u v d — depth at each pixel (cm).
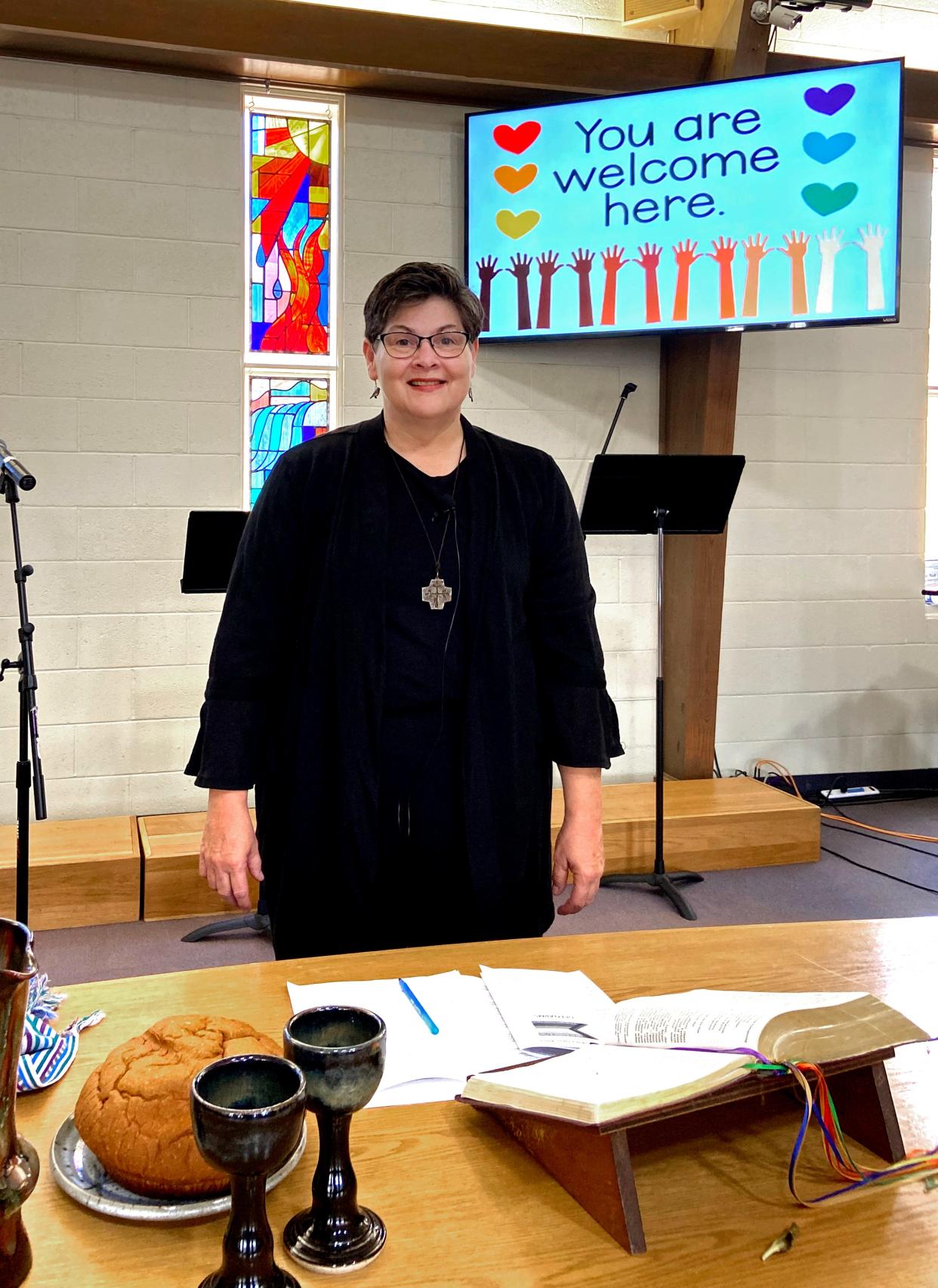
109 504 368
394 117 388
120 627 372
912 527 459
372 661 147
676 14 393
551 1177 80
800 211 366
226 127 371
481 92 386
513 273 385
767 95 363
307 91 380
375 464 151
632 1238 72
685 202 372
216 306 374
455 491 152
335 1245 70
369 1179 80
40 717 367
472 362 145
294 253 391
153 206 365
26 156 353
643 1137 86
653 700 432
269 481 154
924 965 119
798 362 439
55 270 358
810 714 454
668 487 323
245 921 313
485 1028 101
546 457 162
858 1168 81
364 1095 68
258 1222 62
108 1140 73
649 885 352
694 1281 69
